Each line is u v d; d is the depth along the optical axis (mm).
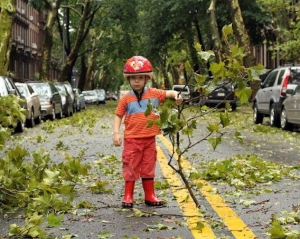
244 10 47844
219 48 40625
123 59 64875
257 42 51094
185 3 48406
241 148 14977
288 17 36188
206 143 16250
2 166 7781
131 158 7449
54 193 6973
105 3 55781
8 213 7266
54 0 49344
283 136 18922
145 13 54688
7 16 29766
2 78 20656
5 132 8508
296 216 6688
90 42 69938
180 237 5957
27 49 77125
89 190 8812
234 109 38594
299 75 22078
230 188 8898
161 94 7500
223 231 6277
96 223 6711
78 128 22859
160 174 10312
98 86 100625
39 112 25953
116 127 7473
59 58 88062
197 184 8414
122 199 8086
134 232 6293
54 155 13469
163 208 7434
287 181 9586
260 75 6691
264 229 6355
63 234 6254
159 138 17797
